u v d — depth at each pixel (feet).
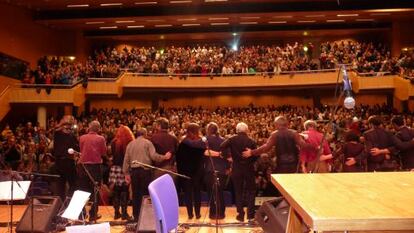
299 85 77.51
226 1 72.08
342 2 72.18
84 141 23.36
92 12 75.92
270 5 73.20
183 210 25.66
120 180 23.99
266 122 57.36
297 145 21.67
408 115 64.64
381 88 72.54
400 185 8.14
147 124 54.19
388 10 72.18
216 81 79.05
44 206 19.38
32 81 69.62
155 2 71.87
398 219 5.62
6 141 40.91
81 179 23.32
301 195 7.30
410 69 70.69
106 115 71.72
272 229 14.25
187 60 83.76
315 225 5.66
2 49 68.13
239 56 84.33
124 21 79.36
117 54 86.63
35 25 78.69
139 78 78.84
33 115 71.51
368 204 6.46
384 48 88.17
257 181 29.17
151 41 96.78
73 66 76.84
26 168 36.17
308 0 72.43
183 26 87.66
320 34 93.30
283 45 94.99
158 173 22.54
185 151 22.98
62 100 67.62
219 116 66.03
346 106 11.35
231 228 21.44
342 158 23.44
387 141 21.53
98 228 12.54
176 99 86.63
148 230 18.12
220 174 23.09
